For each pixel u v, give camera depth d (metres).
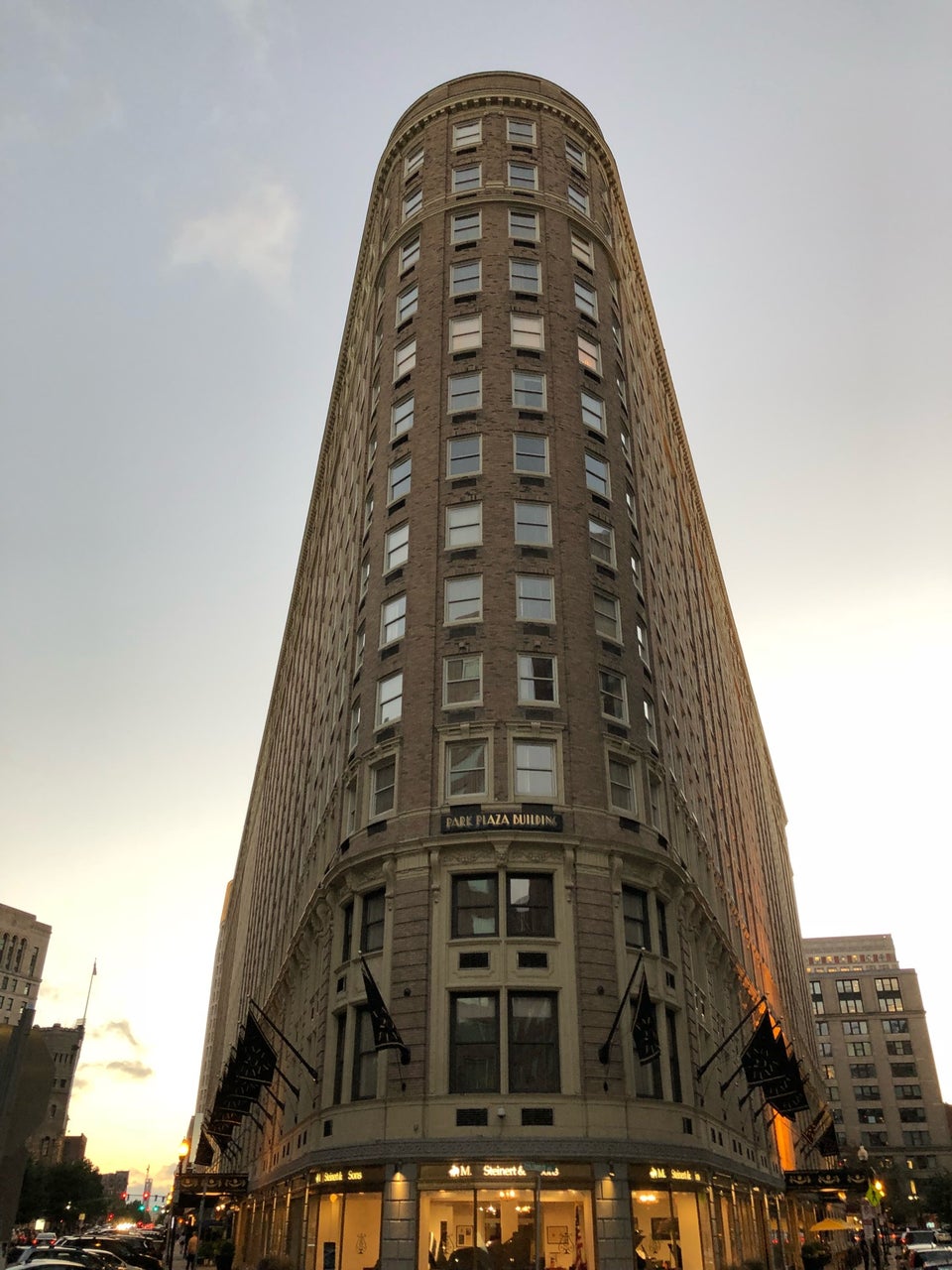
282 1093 50.78
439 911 33.50
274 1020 60.84
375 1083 32.69
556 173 52.59
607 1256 28.64
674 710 51.03
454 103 54.59
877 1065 176.88
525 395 44.69
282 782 85.56
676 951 36.97
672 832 41.53
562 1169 29.72
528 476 42.31
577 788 36.19
